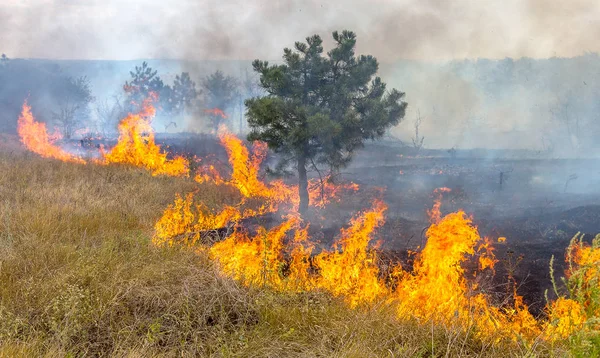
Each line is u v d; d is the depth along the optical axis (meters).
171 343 3.82
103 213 8.58
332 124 11.22
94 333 3.91
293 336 3.98
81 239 6.61
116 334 3.82
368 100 12.12
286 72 12.34
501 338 3.97
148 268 4.97
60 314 3.95
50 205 8.65
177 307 4.24
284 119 11.87
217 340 3.79
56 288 4.44
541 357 3.68
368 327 4.07
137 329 3.93
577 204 14.11
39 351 3.48
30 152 21.12
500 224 10.48
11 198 9.30
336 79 12.53
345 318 4.27
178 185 13.78
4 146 25.38
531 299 5.99
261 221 9.97
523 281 6.35
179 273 4.95
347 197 15.06
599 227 9.87
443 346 3.87
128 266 5.15
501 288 6.38
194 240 7.26
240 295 4.59
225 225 9.64
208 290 4.59
